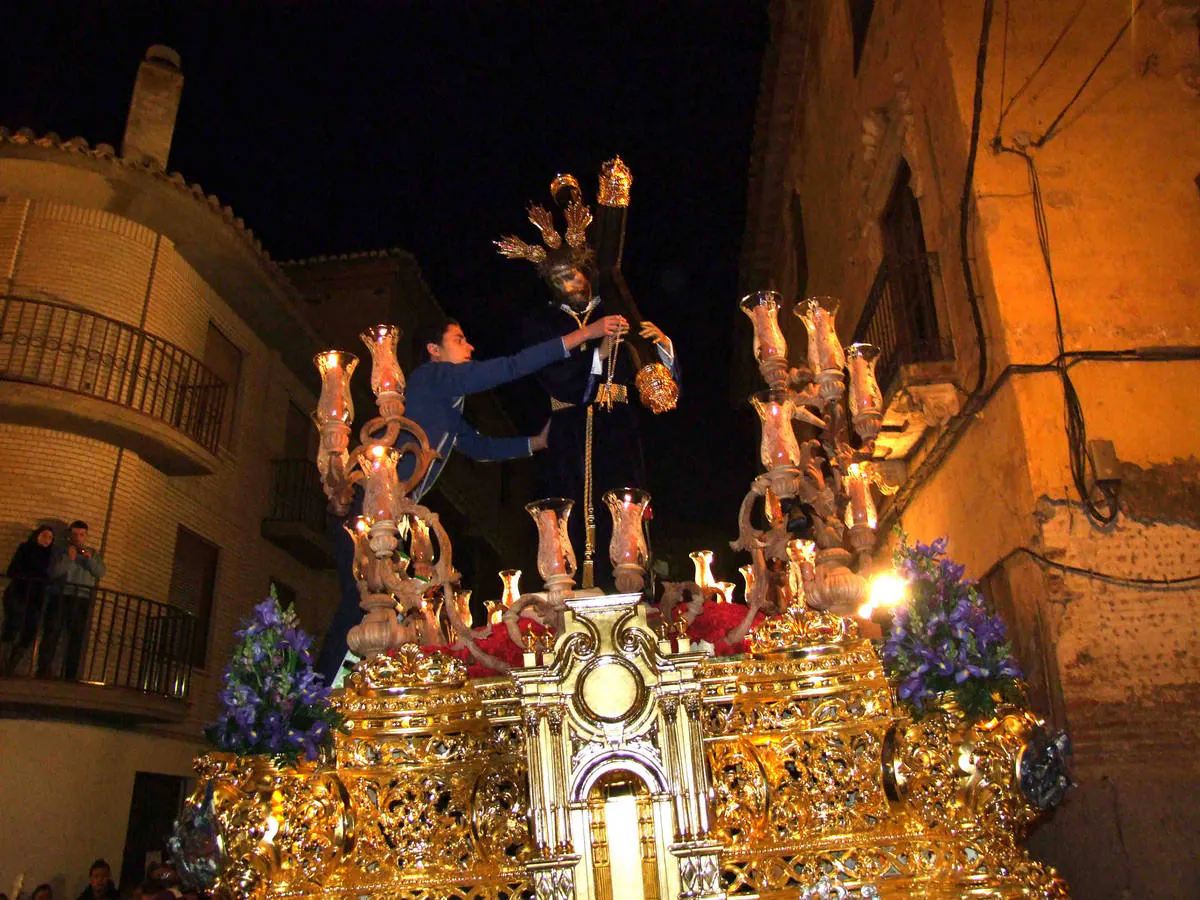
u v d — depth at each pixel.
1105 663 7.17
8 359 13.05
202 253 15.25
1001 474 8.29
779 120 16.05
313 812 3.40
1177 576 7.35
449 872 3.35
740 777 3.42
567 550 3.67
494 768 3.47
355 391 19.59
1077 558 7.43
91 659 12.95
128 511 13.89
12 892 11.85
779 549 3.63
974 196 8.48
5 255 13.52
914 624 3.56
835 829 3.39
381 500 3.55
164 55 15.29
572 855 3.11
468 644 3.63
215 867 3.33
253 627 3.63
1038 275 8.17
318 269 21.20
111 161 13.46
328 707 3.55
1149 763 6.91
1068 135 8.57
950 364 8.98
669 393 4.51
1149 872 6.57
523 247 4.88
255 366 17.39
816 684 3.53
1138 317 8.02
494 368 4.56
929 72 9.65
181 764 14.70
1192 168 8.45
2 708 12.42
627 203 4.82
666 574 5.23
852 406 4.12
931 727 3.51
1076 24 8.95
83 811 12.84
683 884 3.09
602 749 3.22
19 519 12.91
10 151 13.11
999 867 3.31
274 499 17.58
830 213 14.06
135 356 13.98
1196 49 8.56
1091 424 7.70
